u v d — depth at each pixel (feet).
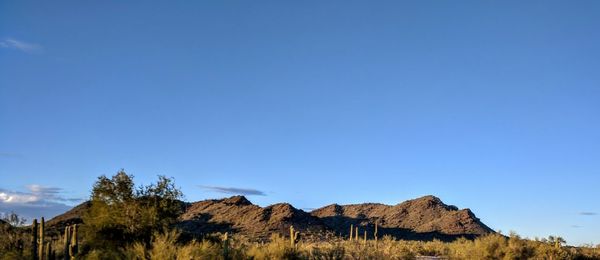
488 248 137.28
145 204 103.35
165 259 87.66
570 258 140.15
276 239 120.67
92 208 101.71
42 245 105.50
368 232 408.46
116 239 100.01
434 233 407.23
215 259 95.20
